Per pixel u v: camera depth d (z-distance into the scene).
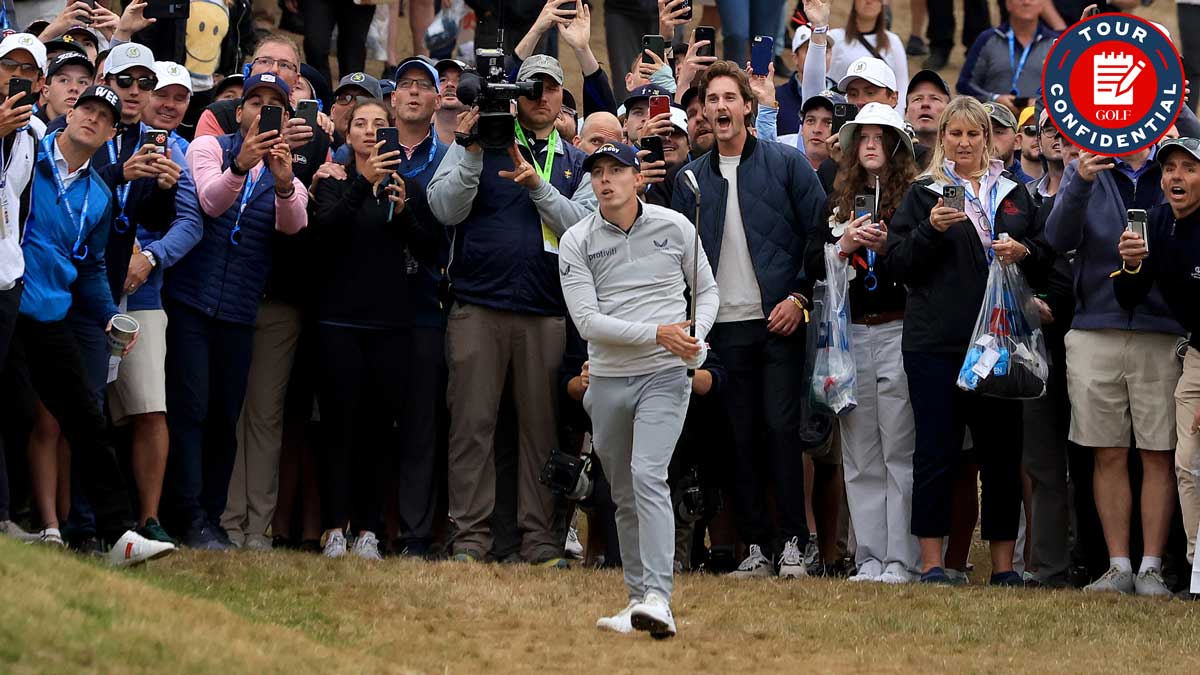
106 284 32.22
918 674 26.73
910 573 34.88
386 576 32.19
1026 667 27.42
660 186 37.38
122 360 33.56
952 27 63.16
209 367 35.03
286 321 36.12
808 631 29.70
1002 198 34.34
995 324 33.34
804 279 35.59
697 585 33.44
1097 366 34.28
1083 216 33.69
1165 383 33.97
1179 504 35.03
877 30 48.25
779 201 35.81
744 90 36.03
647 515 27.95
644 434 28.12
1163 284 33.03
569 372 35.84
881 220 35.16
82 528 32.31
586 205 36.00
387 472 36.50
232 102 37.75
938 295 34.09
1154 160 34.66
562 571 34.19
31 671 21.19
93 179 31.70
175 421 34.62
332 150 38.66
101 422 30.69
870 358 35.16
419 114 36.84
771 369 35.41
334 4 51.72
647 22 53.06
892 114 35.31
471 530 35.66
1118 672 27.25
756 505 35.62
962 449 34.78
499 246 35.50
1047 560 36.19
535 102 36.38
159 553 29.94
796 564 34.91
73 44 37.56
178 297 34.56
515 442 36.66
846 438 35.53
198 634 24.45
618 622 29.12
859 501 35.34
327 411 35.75
